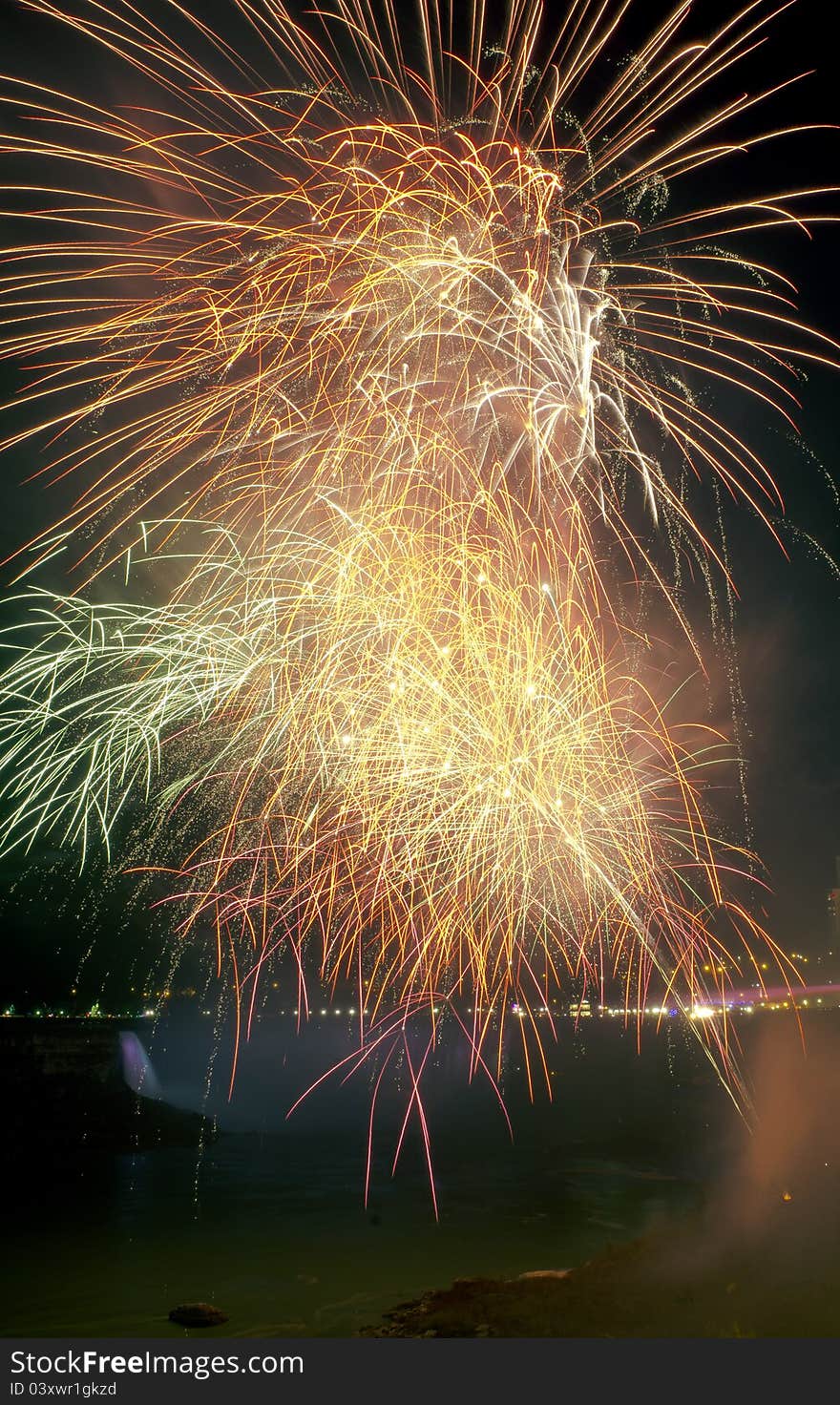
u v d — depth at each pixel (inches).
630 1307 577.0
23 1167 1279.5
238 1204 1071.0
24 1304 711.1
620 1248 703.7
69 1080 1493.6
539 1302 606.2
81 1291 743.1
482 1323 589.0
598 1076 2687.0
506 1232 929.5
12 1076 1433.3
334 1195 1123.9
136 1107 1531.7
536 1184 1184.2
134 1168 1299.2
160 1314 683.4
